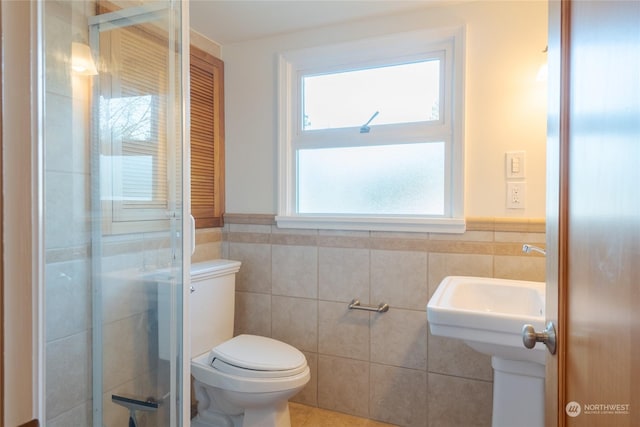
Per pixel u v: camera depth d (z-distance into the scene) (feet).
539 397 4.25
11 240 1.29
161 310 4.23
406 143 6.51
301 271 7.00
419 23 6.20
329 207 7.09
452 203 6.09
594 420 1.90
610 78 1.71
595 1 1.90
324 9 6.15
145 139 4.09
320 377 6.88
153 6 4.05
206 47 7.17
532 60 5.63
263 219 7.27
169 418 4.16
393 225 6.33
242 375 5.18
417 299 6.25
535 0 5.62
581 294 2.09
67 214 3.34
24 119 1.32
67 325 3.42
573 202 2.24
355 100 6.89
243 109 7.39
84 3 3.40
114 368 3.92
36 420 1.37
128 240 4.05
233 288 6.78
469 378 5.97
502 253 5.77
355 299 6.63
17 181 1.30
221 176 7.48
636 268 1.46
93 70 3.54
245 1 5.90
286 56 7.02
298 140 7.19
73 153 3.35
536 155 5.62
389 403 6.43
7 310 1.28
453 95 6.07
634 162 1.47
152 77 4.07
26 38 1.33
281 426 5.45
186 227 4.21
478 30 5.89
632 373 1.49
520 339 3.89
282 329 7.14
